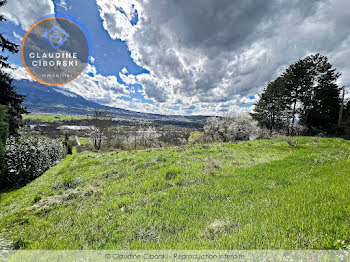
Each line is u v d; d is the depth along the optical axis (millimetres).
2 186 8688
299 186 5043
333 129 27922
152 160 10375
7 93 13070
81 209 5070
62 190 6836
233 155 11930
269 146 15945
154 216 4223
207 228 3467
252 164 9273
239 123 30109
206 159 10469
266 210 3801
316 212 3373
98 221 4277
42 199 6000
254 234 2922
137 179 7324
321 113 29688
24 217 4688
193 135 43375
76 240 3588
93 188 6703
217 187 5848
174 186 6227
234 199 4816
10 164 8844
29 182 9641
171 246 2967
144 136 46688
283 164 8625
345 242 2420
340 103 30516
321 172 6363
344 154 9594
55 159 15406
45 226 4238
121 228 3867
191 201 4902
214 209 4301
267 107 36438
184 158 10766
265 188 5473
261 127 34750
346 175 5504
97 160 12297
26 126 15703
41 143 12453
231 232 3199
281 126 32844
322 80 29734
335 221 2957
